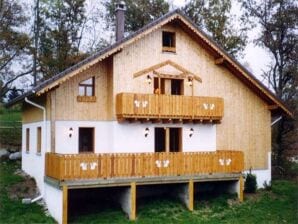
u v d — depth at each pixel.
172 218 21.83
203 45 27.08
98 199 23.70
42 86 21.77
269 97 28.20
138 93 23.95
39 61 39.69
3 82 40.28
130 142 24.56
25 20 39.25
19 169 29.11
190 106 25.20
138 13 39.78
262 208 24.17
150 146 25.14
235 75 28.25
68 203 22.86
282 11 33.50
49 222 20.38
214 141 27.09
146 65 25.28
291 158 36.25
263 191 27.44
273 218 22.89
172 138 26.12
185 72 26.39
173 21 25.94
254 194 26.62
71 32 40.84
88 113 24.41
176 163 23.27
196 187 26.22
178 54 26.34
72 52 40.25
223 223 21.75
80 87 24.44
